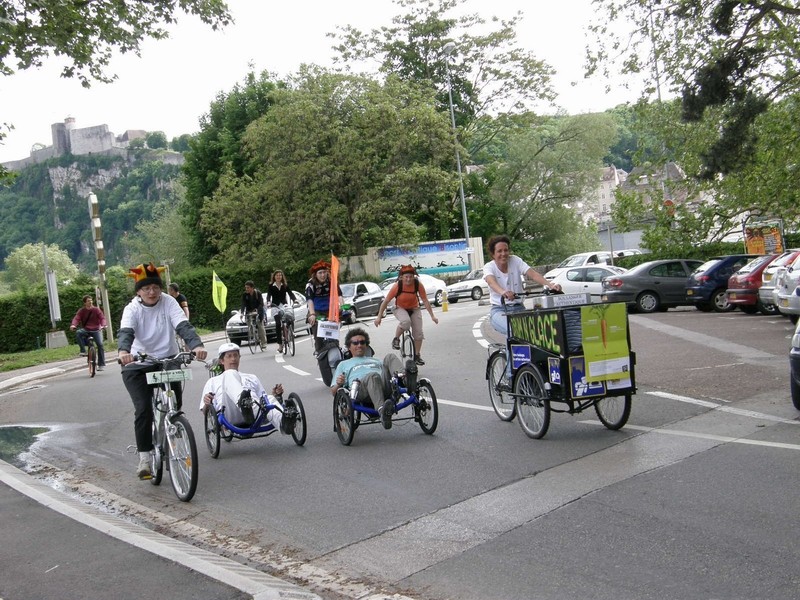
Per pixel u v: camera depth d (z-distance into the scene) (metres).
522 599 4.61
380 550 5.66
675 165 31.61
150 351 7.90
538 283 9.13
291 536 6.16
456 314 30.70
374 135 45.56
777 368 11.91
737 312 23.20
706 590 4.52
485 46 50.62
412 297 13.68
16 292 36.53
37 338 35.81
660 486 6.49
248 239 47.09
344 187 46.31
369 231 47.22
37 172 186.75
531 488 6.77
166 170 170.38
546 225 61.53
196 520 6.82
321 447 9.16
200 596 4.79
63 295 36.69
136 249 86.81
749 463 6.95
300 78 46.03
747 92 20.66
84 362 26.03
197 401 13.95
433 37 50.47
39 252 125.81
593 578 4.81
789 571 4.68
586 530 5.64
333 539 5.99
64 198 183.38
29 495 7.71
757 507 5.81
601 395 8.25
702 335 17.14
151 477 8.14
